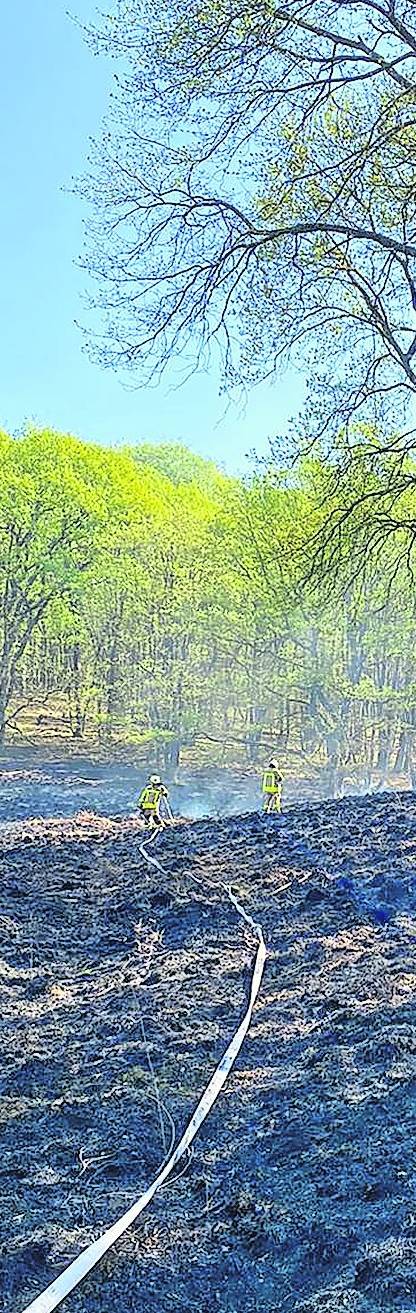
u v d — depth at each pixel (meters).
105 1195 4.61
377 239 11.61
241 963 8.16
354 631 34.69
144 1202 4.45
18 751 41.59
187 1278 3.94
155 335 11.62
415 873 10.55
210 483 52.38
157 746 39.78
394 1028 6.22
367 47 10.92
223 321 11.93
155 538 40.03
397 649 35.38
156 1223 4.33
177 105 10.95
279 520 27.70
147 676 39.81
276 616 33.38
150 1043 6.44
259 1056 6.15
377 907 9.49
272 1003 7.06
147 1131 5.22
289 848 12.82
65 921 10.04
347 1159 4.70
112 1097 5.64
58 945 9.20
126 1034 6.66
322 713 37.81
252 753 41.69
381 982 7.19
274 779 18.91
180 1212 4.42
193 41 10.48
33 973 8.34
